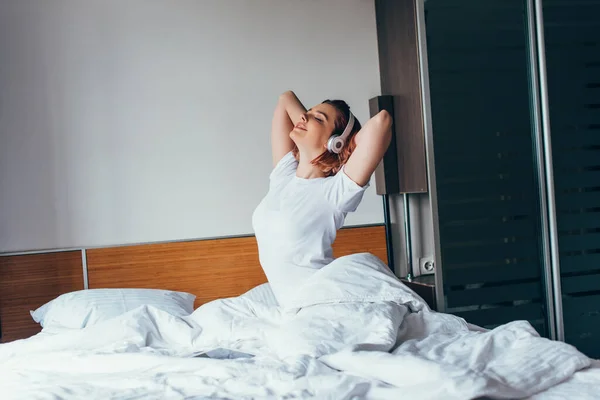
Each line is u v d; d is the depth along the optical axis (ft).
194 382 5.08
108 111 10.32
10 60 9.93
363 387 4.45
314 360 5.13
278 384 4.76
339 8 11.49
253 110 10.98
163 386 5.09
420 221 11.68
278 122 8.15
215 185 10.75
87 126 10.23
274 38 11.14
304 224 7.11
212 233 10.69
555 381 4.55
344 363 4.98
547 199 10.01
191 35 10.74
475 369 4.66
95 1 10.31
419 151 10.23
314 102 11.32
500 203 10.05
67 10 10.19
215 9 10.86
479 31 10.13
